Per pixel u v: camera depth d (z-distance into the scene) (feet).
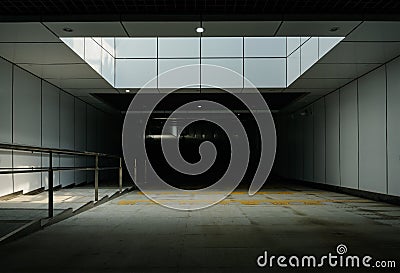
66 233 20.30
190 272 13.65
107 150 75.31
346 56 34.58
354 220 24.71
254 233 20.40
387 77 36.83
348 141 46.34
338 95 49.67
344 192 46.88
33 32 27.68
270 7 24.00
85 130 60.34
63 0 22.81
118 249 16.92
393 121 35.55
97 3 23.29
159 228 21.77
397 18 24.73
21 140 37.81
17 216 22.82
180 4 23.48
